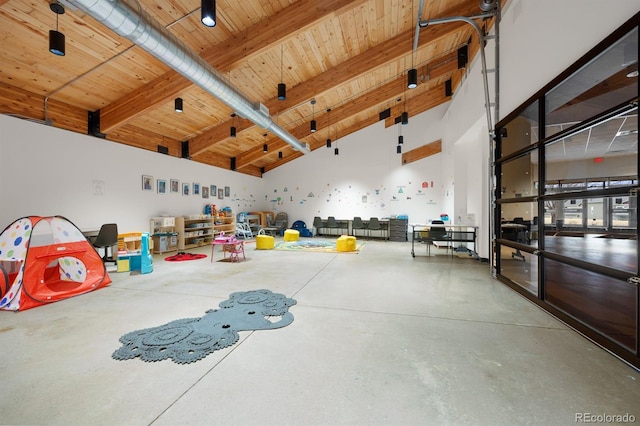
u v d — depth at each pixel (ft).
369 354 7.28
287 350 7.48
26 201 15.12
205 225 27.17
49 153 16.10
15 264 13.10
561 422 4.96
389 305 10.92
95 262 13.69
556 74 9.55
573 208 30.99
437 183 31.71
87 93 16.48
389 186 33.91
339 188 36.32
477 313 10.10
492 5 13.61
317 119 28.81
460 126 22.22
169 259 20.22
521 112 12.01
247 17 14.03
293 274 15.93
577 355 7.22
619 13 7.06
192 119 22.80
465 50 18.95
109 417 5.08
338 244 24.36
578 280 13.67
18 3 10.62
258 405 5.39
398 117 32.30
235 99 16.12
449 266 18.11
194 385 6.00
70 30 12.20
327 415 5.12
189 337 8.15
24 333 8.49
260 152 32.76
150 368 6.64
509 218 15.94
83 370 6.56
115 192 19.92
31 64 13.61
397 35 18.35
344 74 19.76
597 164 26.35
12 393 5.74
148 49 10.73
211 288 13.16
